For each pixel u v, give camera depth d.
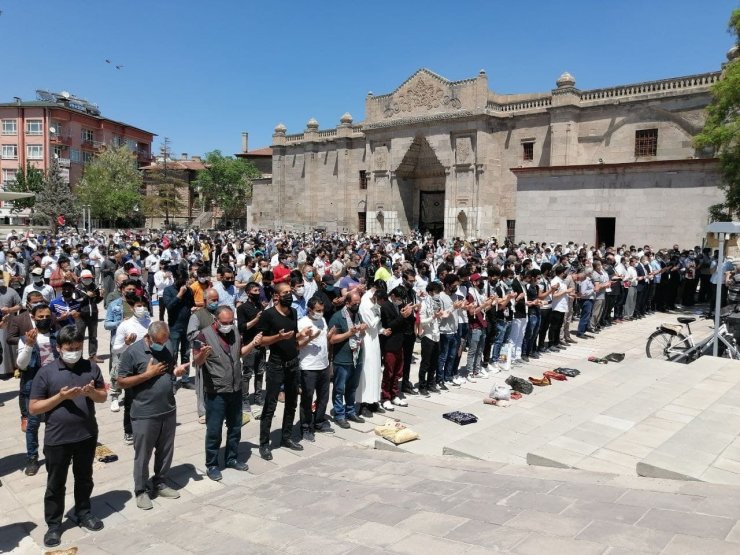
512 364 13.23
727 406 8.88
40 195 58.94
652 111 36.34
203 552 5.25
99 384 6.18
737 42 21.19
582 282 16.34
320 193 58.09
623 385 10.62
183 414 10.03
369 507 6.05
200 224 79.62
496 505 5.75
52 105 69.94
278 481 7.31
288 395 8.44
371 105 50.69
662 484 6.10
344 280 14.14
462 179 44.78
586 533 4.84
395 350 10.17
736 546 4.43
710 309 19.48
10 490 7.16
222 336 7.46
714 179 25.67
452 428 8.98
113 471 7.71
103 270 18.58
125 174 68.00
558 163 39.62
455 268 20.75
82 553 5.60
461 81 44.25
